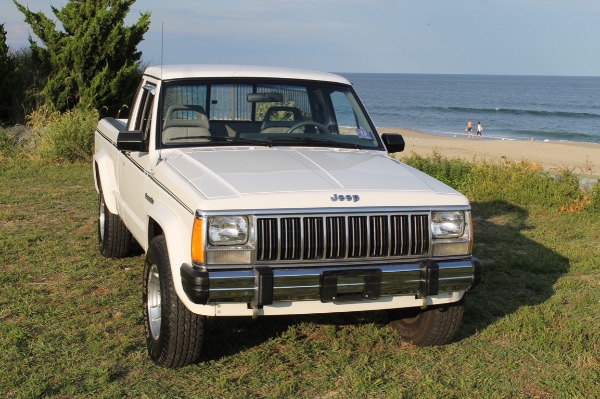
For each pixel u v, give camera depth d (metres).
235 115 5.57
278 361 4.82
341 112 5.93
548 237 9.05
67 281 6.50
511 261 7.61
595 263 7.65
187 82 5.57
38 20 19.03
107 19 18.34
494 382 4.63
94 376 4.52
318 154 5.27
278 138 5.50
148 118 5.83
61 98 17.83
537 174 12.50
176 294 4.40
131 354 4.89
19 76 19.30
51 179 12.05
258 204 4.15
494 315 6.00
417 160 13.76
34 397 4.17
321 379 4.59
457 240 4.54
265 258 4.16
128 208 6.11
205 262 4.07
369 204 4.34
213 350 5.00
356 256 4.32
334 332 5.39
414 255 4.45
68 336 5.13
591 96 148.50
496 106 104.25
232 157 4.99
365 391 4.43
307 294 4.18
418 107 96.50
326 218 4.24
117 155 6.60
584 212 10.66
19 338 5.03
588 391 4.49
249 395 4.34
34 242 7.88
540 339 5.30
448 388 4.49
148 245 5.13
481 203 11.38
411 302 4.52
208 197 4.15
